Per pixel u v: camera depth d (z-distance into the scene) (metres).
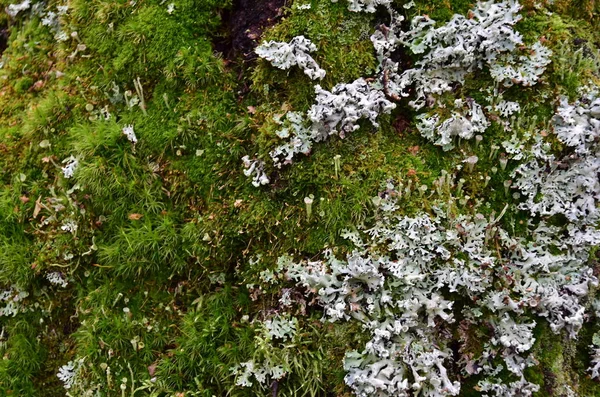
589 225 0.39
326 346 0.38
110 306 0.41
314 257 0.39
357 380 0.37
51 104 0.43
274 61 0.39
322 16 0.40
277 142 0.39
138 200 0.41
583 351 0.40
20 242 0.42
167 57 0.41
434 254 0.38
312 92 0.40
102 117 0.42
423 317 0.38
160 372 0.39
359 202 0.39
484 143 0.40
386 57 0.40
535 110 0.39
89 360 0.40
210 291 0.41
